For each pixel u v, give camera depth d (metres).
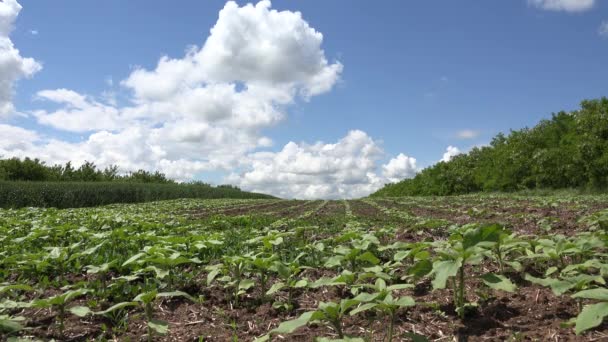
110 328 3.81
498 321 3.47
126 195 28.67
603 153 22.95
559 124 29.28
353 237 5.97
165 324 3.17
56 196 23.91
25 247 7.12
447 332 3.40
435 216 13.78
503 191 31.39
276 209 20.05
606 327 3.15
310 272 5.61
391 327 2.93
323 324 3.71
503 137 37.47
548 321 3.39
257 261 4.25
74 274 5.60
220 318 4.05
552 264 4.81
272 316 4.09
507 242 4.41
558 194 24.77
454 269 3.03
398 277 4.91
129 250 6.75
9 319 3.17
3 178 32.94
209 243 5.97
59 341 3.51
